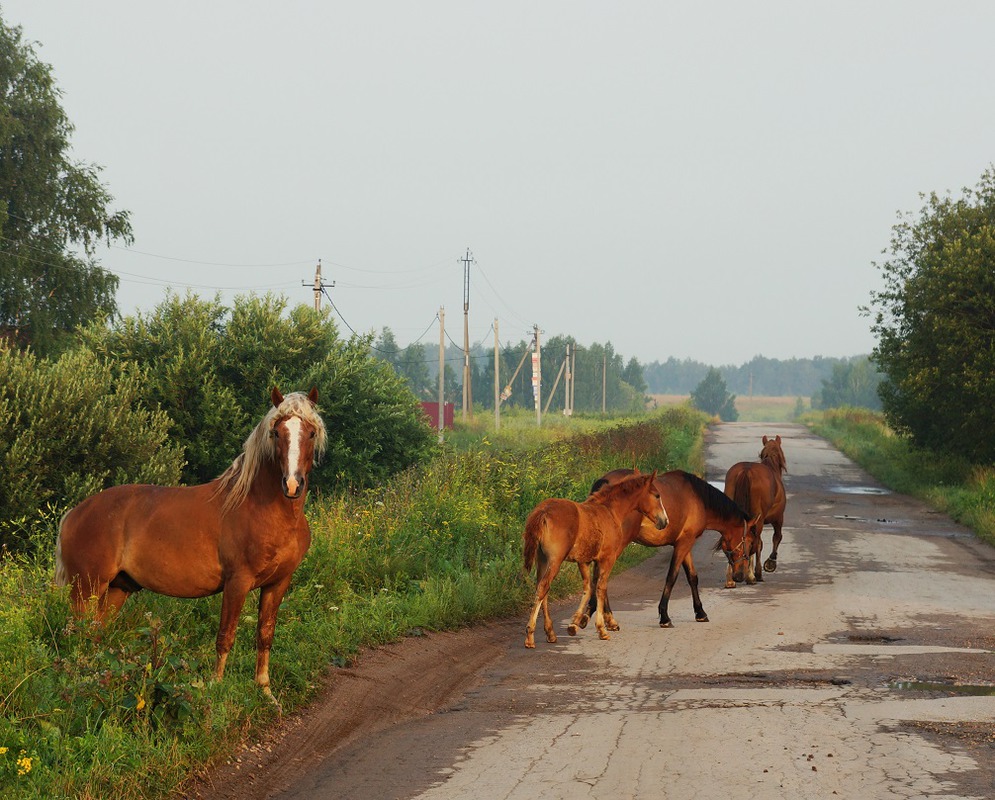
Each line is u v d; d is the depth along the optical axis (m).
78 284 40.53
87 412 17.91
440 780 6.46
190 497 7.70
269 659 8.25
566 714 8.13
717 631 11.95
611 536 11.52
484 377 130.75
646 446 37.28
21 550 15.25
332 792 6.29
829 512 28.22
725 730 7.47
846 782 6.21
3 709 6.16
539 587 10.98
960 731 7.39
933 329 31.94
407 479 17.02
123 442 18.09
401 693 8.85
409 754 7.08
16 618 7.50
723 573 17.70
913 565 18.53
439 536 14.69
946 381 31.75
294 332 25.44
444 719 8.09
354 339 27.09
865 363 177.38
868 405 173.75
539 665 10.13
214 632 8.88
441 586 12.29
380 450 25.89
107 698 6.58
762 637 11.51
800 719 7.77
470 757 6.96
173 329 24.89
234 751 6.73
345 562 12.05
